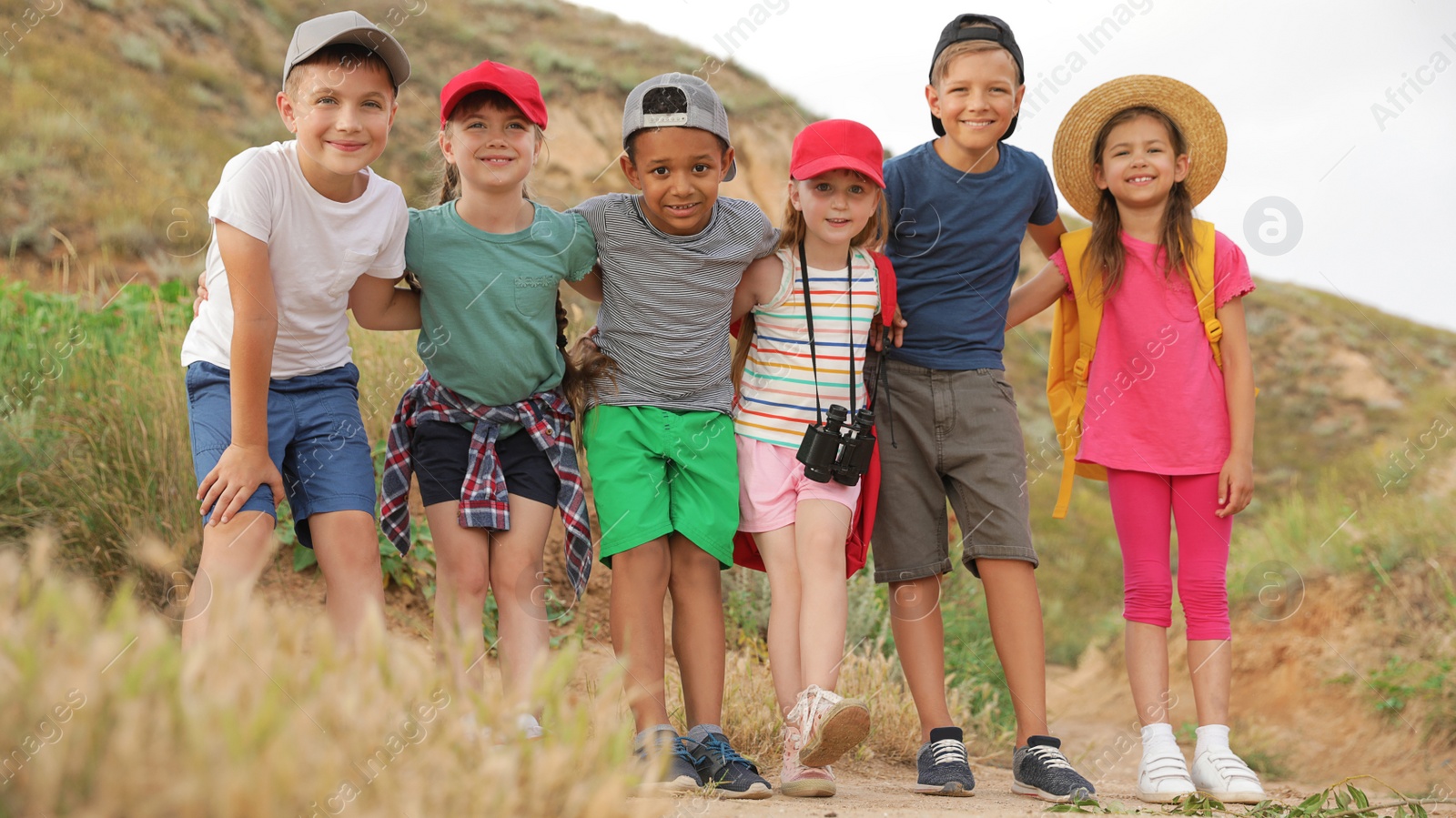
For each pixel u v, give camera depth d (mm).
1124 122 3408
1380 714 5559
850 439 2986
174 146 11500
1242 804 3043
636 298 3059
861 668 4363
